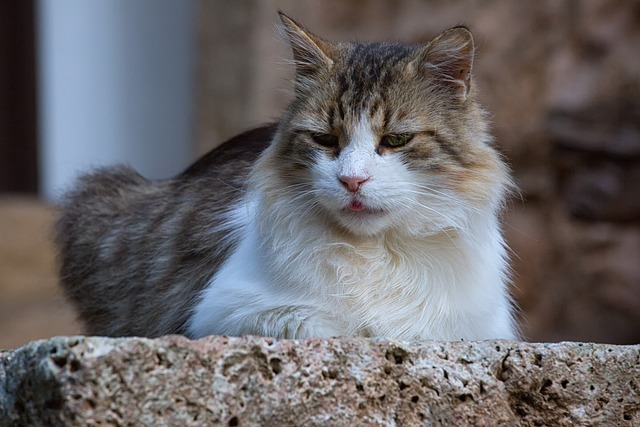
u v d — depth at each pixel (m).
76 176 11.55
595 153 18.08
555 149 18.31
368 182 7.76
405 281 8.09
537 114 18.41
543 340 18.22
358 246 8.10
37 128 21.84
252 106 18.61
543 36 18.52
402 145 8.05
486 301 8.39
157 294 9.48
